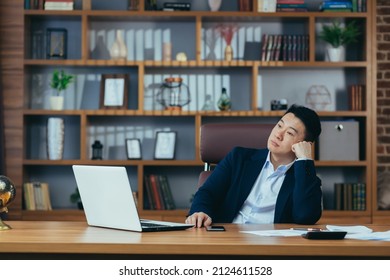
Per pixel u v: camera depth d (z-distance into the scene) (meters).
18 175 5.63
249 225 2.60
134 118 5.97
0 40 5.62
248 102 5.96
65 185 5.95
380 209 5.76
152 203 5.68
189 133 5.99
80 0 5.96
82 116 5.67
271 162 2.94
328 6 5.75
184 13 5.68
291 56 5.75
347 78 6.01
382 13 5.95
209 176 3.00
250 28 5.98
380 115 5.97
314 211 2.77
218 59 5.95
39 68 5.94
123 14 5.68
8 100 5.63
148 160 5.66
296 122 2.86
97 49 5.95
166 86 5.89
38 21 5.92
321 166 5.96
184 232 2.29
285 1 5.75
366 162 5.68
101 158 5.77
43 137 5.95
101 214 2.42
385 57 5.97
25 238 2.04
